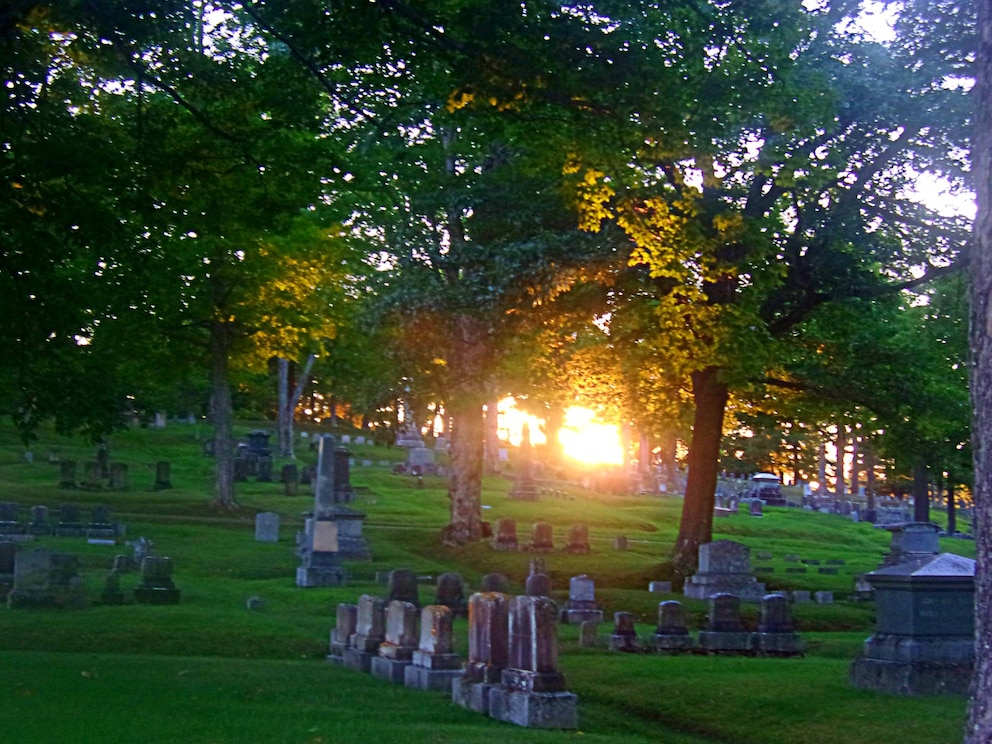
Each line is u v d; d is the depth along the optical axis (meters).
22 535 35.88
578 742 10.99
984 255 7.95
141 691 13.37
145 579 25.05
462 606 24.47
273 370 90.31
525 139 20.47
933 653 14.67
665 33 21.36
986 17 8.09
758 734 12.99
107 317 35.56
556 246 29.59
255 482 58.31
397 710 12.87
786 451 95.81
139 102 20.19
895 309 37.44
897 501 111.56
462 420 41.31
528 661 12.59
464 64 17.83
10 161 18.75
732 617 22.08
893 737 12.12
